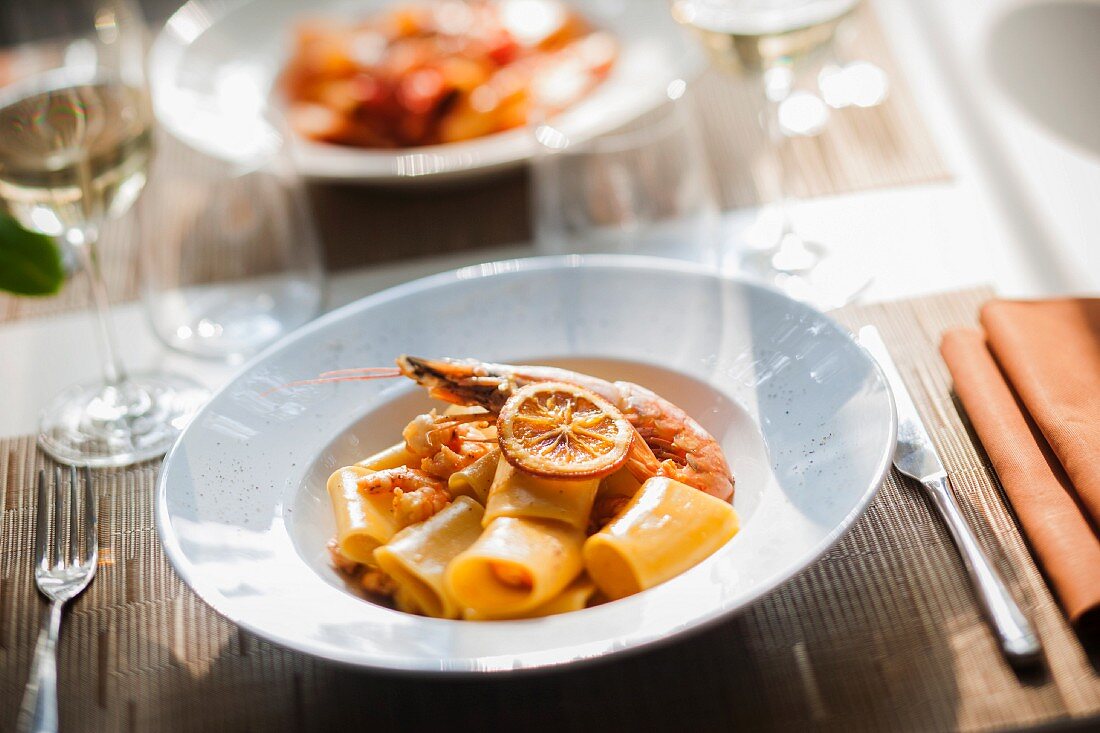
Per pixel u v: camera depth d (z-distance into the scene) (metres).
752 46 0.78
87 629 0.61
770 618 0.59
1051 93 0.91
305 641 0.55
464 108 0.91
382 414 0.69
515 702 0.57
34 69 0.79
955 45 0.98
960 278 0.77
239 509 0.62
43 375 0.78
